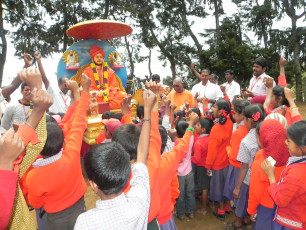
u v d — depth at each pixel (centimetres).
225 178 373
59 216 212
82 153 614
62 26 2269
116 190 131
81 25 698
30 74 127
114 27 737
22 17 2166
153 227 184
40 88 131
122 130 195
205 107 513
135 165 155
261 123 255
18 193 147
